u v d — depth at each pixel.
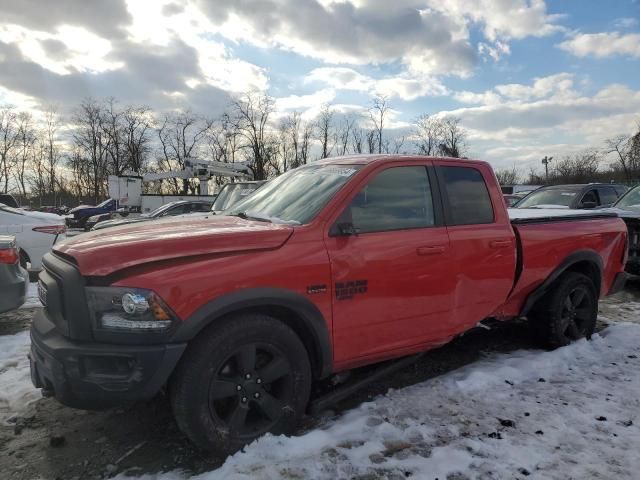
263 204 3.94
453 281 3.84
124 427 3.38
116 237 3.06
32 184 64.25
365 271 3.36
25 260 8.96
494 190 4.32
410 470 2.81
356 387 3.60
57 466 2.93
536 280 4.53
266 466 2.77
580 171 54.69
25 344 5.07
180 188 59.03
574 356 4.66
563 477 2.74
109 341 2.68
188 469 2.89
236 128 55.31
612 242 5.29
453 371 4.29
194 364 2.78
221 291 2.82
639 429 3.27
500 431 3.25
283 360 3.08
